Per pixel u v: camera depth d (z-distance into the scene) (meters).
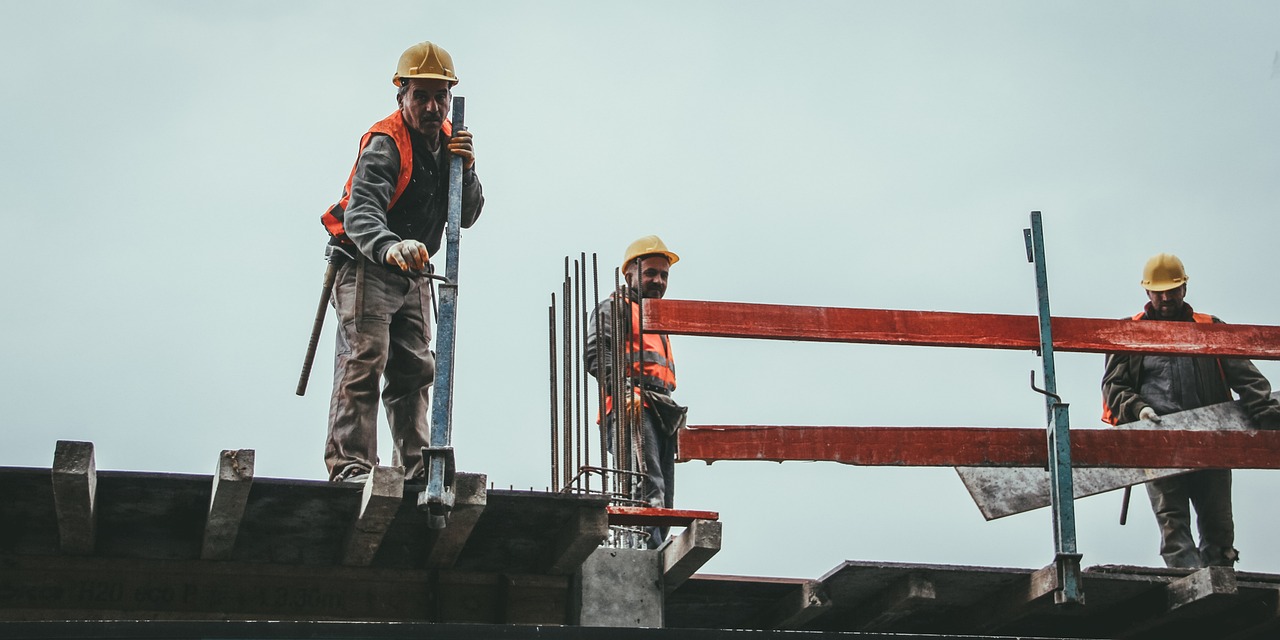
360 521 7.62
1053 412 8.68
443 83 9.07
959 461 8.77
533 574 8.60
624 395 9.01
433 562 8.37
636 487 9.07
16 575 7.95
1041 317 8.93
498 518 8.19
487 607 8.53
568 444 8.84
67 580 7.98
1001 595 8.88
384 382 9.16
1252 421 10.52
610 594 8.57
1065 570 8.37
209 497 7.73
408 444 9.05
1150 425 10.43
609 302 10.30
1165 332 9.35
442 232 9.37
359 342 8.73
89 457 7.22
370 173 8.83
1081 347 9.18
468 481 7.67
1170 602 8.80
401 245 8.30
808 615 8.87
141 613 8.03
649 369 10.54
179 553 8.15
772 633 7.89
